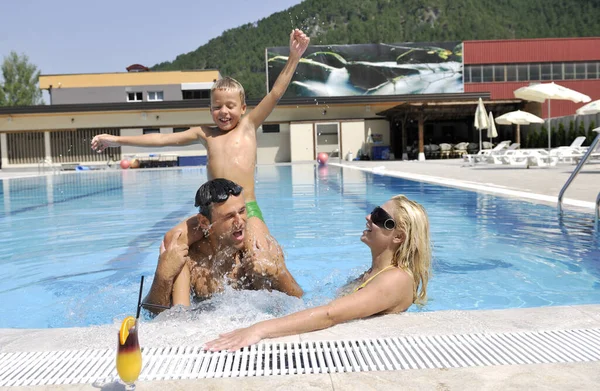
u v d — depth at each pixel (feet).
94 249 17.78
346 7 394.93
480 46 116.78
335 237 18.76
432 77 114.73
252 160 10.85
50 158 90.68
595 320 7.11
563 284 11.87
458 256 14.93
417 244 8.84
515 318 7.29
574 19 450.71
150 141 11.33
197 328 7.41
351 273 13.47
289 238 18.74
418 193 31.01
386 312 8.09
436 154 85.76
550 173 40.93
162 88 110.22
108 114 89.92
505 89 117.29
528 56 117.08
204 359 6.09
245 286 10.03
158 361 6.05
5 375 5.75
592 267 13.26
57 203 32.89
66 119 89.71
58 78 109.19
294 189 37.22
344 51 113.70
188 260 9.55
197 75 110.52
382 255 9.00
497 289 11.63
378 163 71.82
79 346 6.60
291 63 11.07
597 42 116.88
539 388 5.14
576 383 5.23
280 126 92.48
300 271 13.85
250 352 6.28
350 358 6.01
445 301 10.79
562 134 73.36
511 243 16.43
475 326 6.97
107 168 85.51
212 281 9.70
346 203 28.37
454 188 32.81
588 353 5.98
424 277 9.17
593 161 49.67
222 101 10.80
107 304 11.19
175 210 28.43
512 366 5.67
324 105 89.40
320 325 7.04
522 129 86.22
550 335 6.56
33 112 87.35
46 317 10.56
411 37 433.89
